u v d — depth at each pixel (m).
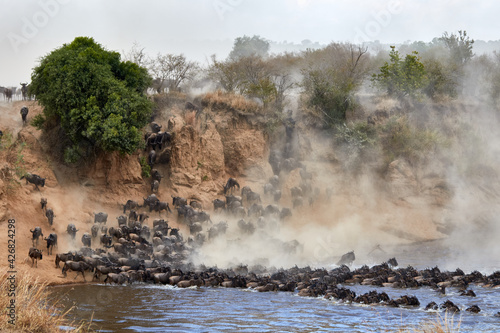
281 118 89.38
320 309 38.12
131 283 48.16
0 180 56.88
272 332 31.20
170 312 36.38
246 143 84.88
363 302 40.22
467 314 36.53
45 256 52.06
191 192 75.81
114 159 72.12
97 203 69.38
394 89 102.75
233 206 74.50
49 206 61.88
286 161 85.81
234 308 38.25
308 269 53.72
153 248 59.25
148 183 75.62
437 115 101.50
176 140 78.00
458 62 129.62
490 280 48.72
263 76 105.38
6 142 68.56
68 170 71.44
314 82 97.75
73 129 70.12
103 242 57.25
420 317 35.56
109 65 75.19
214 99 87.44
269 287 45.78
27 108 77.38
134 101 73.31
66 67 70.75
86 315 34.38
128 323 32.66
